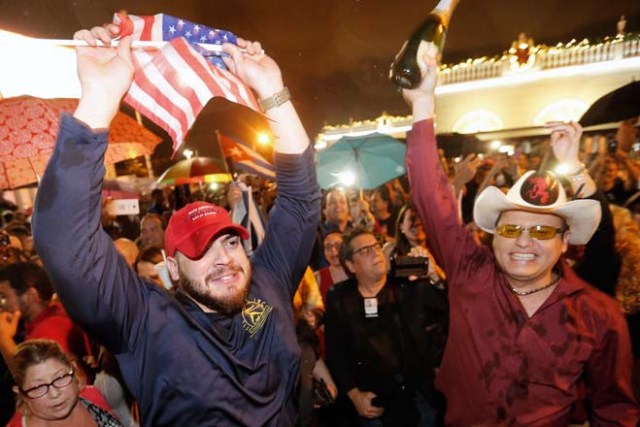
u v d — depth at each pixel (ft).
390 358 8.94
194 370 4.95
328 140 48.21
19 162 7.73
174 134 4.58
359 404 9.00
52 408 6.27
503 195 6.19
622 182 15.88
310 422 9.07
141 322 4.96
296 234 6.22
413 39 6.15
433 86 6.34
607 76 34.09
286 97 5.60
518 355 6.25
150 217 16.35
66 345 8.79
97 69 4.15
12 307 9.34
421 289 9.27
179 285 5.55
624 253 8.86
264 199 30.22
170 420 4.99
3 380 9.13
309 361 9.16
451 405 6.82
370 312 9.12
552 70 35.63
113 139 8.61
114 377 7.22
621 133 17.84
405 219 11.57
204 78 4.72
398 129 44.65
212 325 5.19
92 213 4.19
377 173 19.52
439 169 6.73
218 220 5.29
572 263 9.27
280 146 5.86
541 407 6.15
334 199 19.29
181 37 4.63
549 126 7.52
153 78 4.55
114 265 4.61
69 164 3.96
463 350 6.64
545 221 6.21
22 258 14.78
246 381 5.24
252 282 5.78
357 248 9.12
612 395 6.33
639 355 9.01
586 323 6.16
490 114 38.55
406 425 8.78
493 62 38.27
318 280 13.91
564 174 7.43
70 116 3.96
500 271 6.68
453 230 6.85
